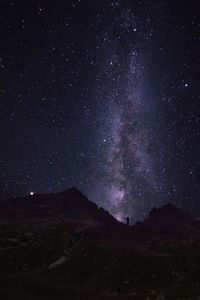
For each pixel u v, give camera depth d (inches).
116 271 768.3
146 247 962.1
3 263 818.8
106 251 853.2
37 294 658.2
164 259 837.8
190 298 663.8
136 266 791.1
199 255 879.7
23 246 930.1
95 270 773.9
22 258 850.8
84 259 808.9
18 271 785.6
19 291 662.5
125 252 860.6
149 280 749.9
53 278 740.0
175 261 832.9
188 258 855.1
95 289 708.7
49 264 823.7
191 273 790.5
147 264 802.8
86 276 753.6
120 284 728.3
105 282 733.3
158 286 732.7
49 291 673.0
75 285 721.0
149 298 665.0
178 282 753.0
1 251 888.3
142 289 718.5
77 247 920.9
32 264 827.4
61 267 781.3
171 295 681.6
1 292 649.0
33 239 1003.3
